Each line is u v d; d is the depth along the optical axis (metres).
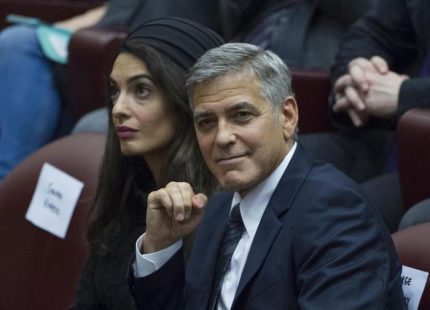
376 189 6.14
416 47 6.86
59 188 6.10
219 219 4.41
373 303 3.71
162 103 4.98
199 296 4.22
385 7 6.88
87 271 5.21
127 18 8.32
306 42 7.21
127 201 5.18
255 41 7.38
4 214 6.34
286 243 3.93
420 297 4.33
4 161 8.23
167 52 4.96
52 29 8.58
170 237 4.25
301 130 6.85
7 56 8.32
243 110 3.96
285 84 4.06
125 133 5.01
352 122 6.64
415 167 5.56
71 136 6.30
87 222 5.30
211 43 5.09
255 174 4.01
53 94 8.38
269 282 3.91
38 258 6.14
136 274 4.33
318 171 4.09
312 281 3.77
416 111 5.60
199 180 4.93
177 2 8.20
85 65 7.57
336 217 3.87
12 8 9.91
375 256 3.82
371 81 6.40
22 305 6.14
